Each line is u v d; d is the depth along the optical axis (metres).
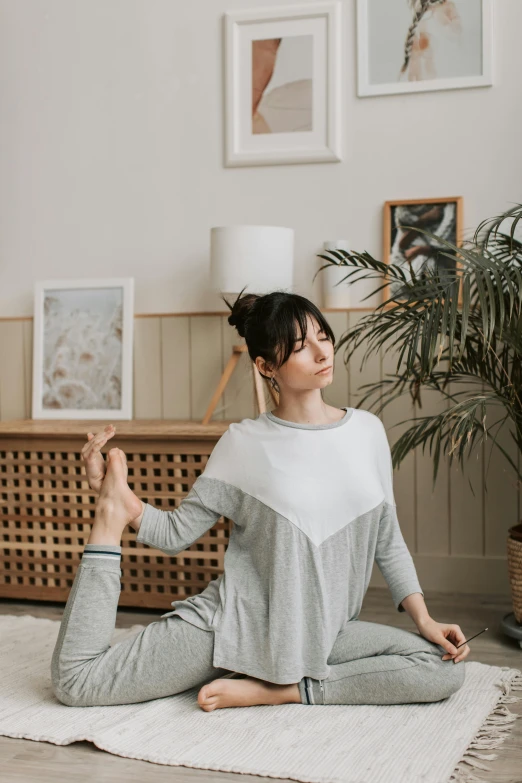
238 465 1.76
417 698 1.69
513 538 2.15
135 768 1.47
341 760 1.46
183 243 2.86
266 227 2.49
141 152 2.88
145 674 1.70
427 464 2.63
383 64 2.65
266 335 1.72
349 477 1.73
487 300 2.06
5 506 2.58
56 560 2.53
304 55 2.72
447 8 2.59
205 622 1.72
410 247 2.64
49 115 2.96
